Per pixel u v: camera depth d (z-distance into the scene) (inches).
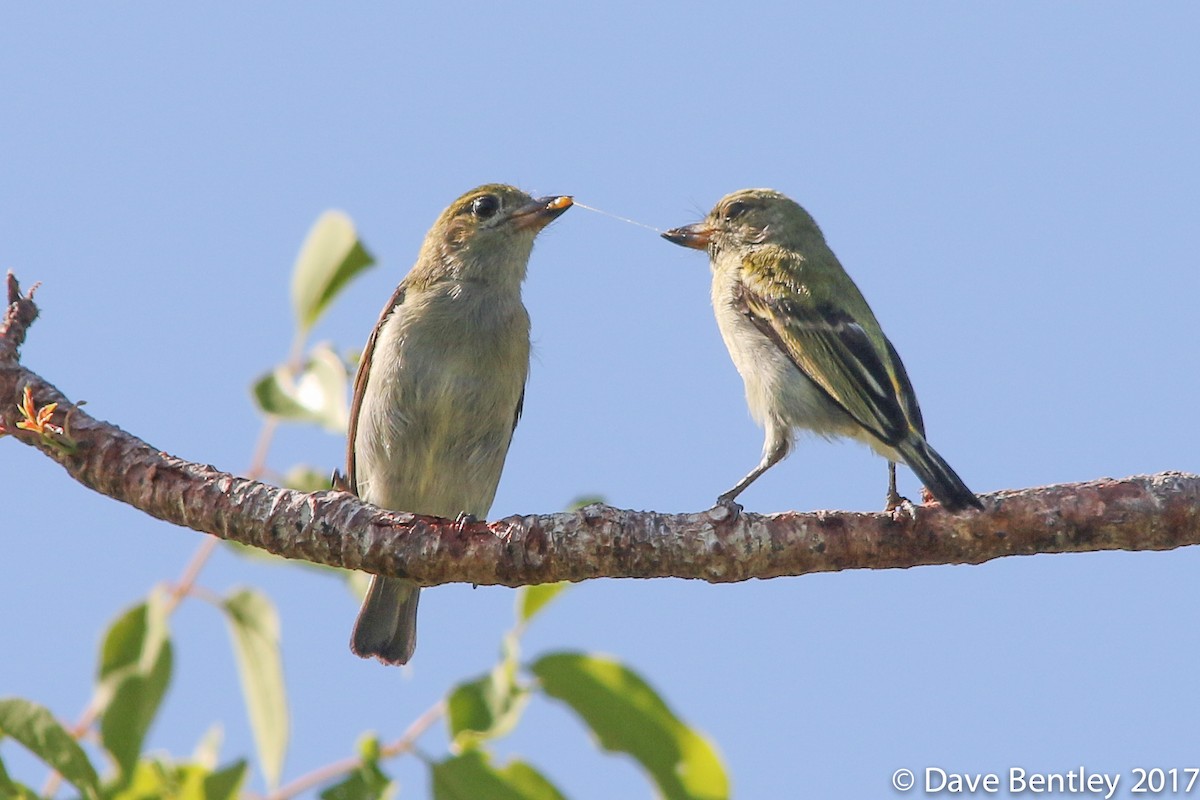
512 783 308.0
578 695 330.0
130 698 302.4
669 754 333.4
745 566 326.3
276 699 325.7
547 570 320.2
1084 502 334.6
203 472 330.6
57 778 297.4
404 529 322.0
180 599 332.2
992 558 337.1
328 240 392.2
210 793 289.3
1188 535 334.3
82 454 333.7
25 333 358.0
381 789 301.3
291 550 325.1
